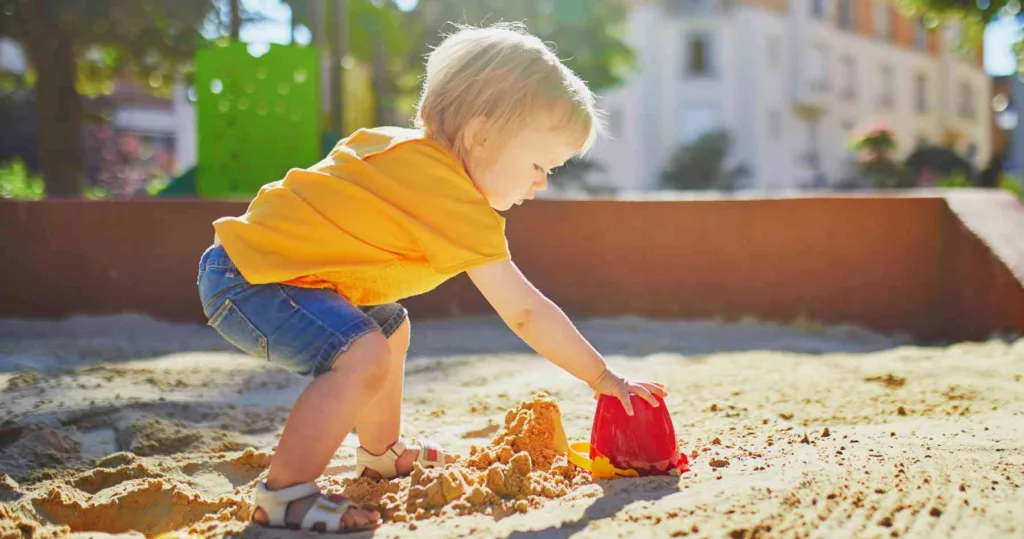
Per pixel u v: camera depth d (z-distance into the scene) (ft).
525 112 6.43
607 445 6.57
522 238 17.28
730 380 10.91
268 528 5.69
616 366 12.19
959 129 113.50
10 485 7.01
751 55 83.20
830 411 9.02
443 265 6.26
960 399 9.31
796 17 87.15
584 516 5.45
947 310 15.81
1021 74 36.04
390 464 7.04
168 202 16.70
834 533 4.94
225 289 6.28
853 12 95.86
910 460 6.38
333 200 6.31
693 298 17.12
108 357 12.98
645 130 82.58
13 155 60.39
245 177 21.97
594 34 49.16
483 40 6.66
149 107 77.41
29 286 16.71
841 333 15.85
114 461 7.67
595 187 78.38
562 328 6.45
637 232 17.25
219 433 8.54
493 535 5.21
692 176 80.18
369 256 6.34
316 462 5.71
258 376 11.41
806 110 88.02
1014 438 7.18
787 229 16.69
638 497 5.79
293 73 21.93
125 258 16.80
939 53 109.60
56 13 31.07
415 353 13.50
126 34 34.19
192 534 5.79
